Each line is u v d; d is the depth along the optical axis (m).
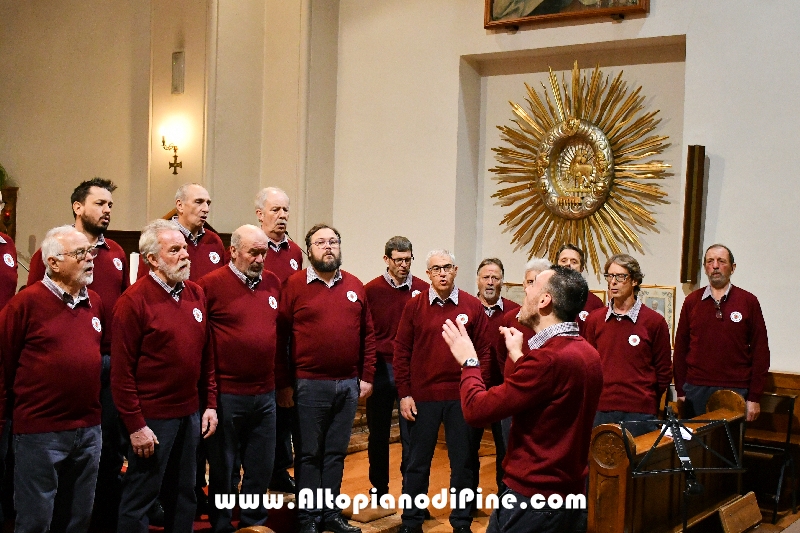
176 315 3.66
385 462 4.87
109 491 4.27
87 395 3.45
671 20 6.20
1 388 3.31
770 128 5.86
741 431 5.16
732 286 5.36
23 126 9.22
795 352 5.75
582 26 6.55
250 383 4.00
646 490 4.24
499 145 7.26
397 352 4.48
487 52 6.97
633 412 4.76
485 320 4.48
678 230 6.45
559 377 2.75
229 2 7.21
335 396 4.23
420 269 7.24
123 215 8.49
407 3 7.34
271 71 7.47
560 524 2.82
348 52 7.61
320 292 4.24
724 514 4.91
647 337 4.78
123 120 8.53
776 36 5.84
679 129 6.46
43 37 9.10
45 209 9.05
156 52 7.48
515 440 2.89
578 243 6.84
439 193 7.16
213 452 4.00
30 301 3.34
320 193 7.52
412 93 7.30
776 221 5.83
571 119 6.79
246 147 7.39
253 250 3.97
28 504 3.33
